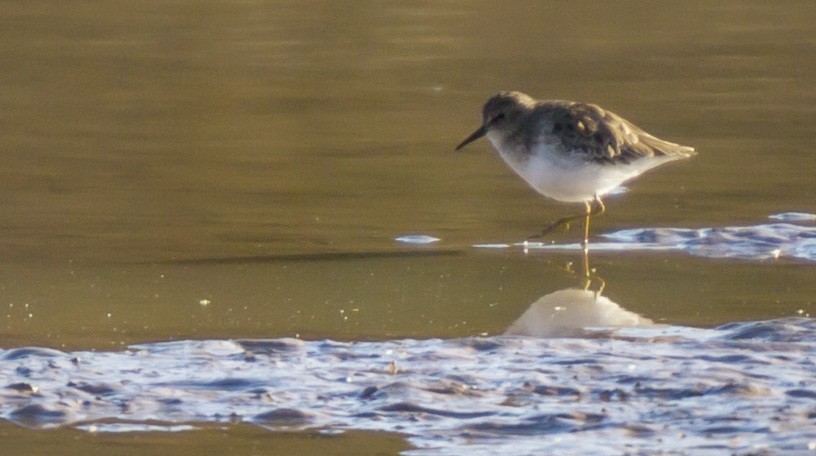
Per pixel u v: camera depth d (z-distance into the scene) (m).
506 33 21.09
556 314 9.76
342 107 17.14
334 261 11.48
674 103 16.97
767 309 9.78
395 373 8.29
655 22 21.86
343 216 12.99
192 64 19.22
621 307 9.94
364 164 14.87
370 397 7.88
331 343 8.97
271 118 16.67
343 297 10.33
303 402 7.83
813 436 7.05
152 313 9.85
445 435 7.29
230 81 18.39
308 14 22.33
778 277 10.74
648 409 7.55
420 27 21.55
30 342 9.11
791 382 7.91
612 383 7.98
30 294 10.38
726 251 11.68
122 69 18.95
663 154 12.45
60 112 16.83
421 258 11.58
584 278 10.87
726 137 15.52
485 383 8.05
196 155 15.12
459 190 13.91
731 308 9.83
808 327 9.13
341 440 7.26
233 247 11.92
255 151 15.28
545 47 20.22
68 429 7.48
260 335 9.28
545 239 12.27
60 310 9.91
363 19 22.06
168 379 8.24
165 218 12.87
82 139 15.69
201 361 8.59
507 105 12.84
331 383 8.14
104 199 13.42
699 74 18.50
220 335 9.27
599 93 17.50
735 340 8.90
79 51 19.86
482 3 23.27
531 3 23.34
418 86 18.11
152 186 13.93
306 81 18.38
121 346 8.98
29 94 17.61
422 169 14.66
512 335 9.19
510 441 7.17
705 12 22.55
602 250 11.84
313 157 15.05
